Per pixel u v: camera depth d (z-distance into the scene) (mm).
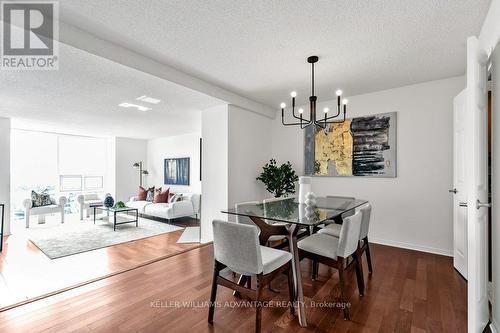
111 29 2127
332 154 4141
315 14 1922
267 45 2396
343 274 1969
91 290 2381
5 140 4594
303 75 3146
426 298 2184
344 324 1838
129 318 1928
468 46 1562
